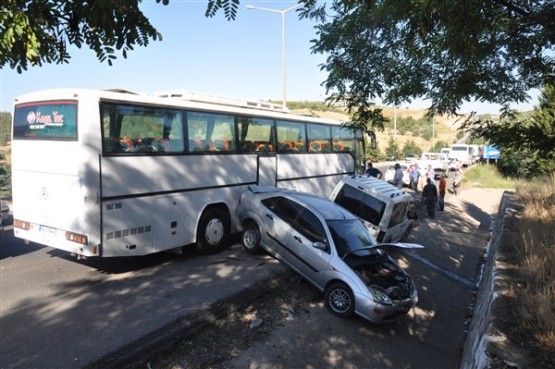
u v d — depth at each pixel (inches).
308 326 262.4
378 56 156.9
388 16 121.8
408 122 4222.4
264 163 407.8
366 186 414.0
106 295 257.0
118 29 82.2
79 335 202.8
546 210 358.6
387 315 266.7
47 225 273.6
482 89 156.0
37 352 185.8
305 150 470.0
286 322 261.7
